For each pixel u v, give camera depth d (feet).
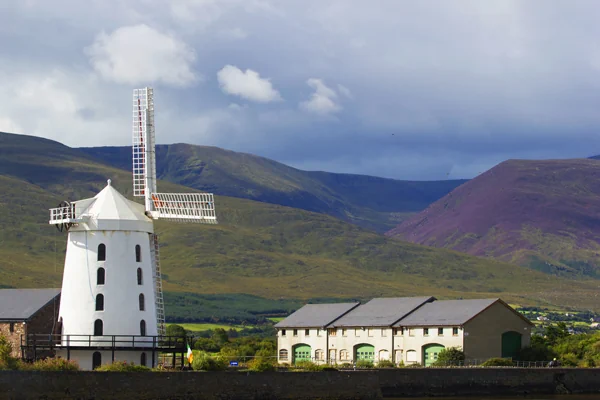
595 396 413.80
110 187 391.45
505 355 497.87
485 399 390.21
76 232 377.91
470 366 444.14
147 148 413.80
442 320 490.08
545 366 469.98
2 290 445.78
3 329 418.31
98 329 369.50
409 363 484.33
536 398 398.83
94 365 364.17
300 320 559.38
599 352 501.97
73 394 294.25
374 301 560.20
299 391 343.46
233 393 326.85
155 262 406.21
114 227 376.27
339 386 354.54
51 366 305.53
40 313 422.00
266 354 540.52
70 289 375.45
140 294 378.53
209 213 402.11
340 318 544.21
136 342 367.25
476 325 484.33
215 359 357.61
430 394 390.63
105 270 373.61
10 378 284.00
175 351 369.30
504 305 500.74
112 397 301.22
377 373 367.45
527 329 510.58
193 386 317.83
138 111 416.87
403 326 500.33
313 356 542.98
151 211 410.52
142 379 307.78
